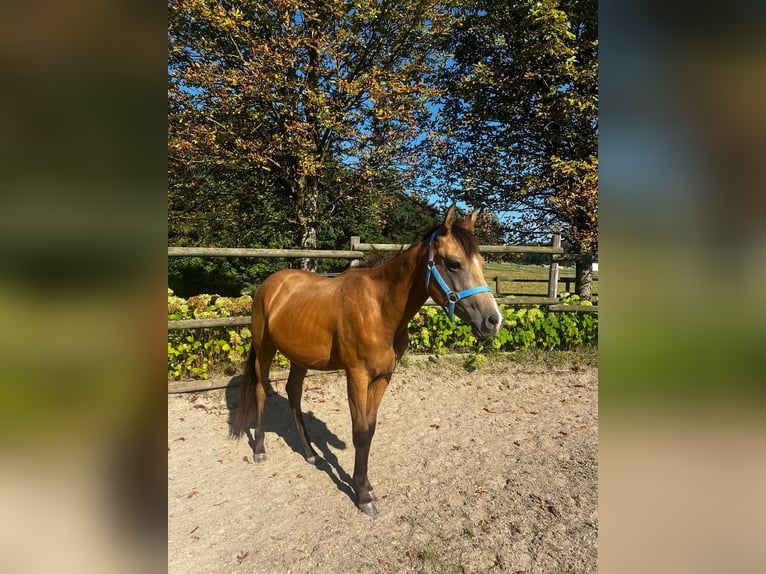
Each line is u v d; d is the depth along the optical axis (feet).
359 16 20.68
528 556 7.50
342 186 24.77
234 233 27.81
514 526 8.30
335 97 22.66
